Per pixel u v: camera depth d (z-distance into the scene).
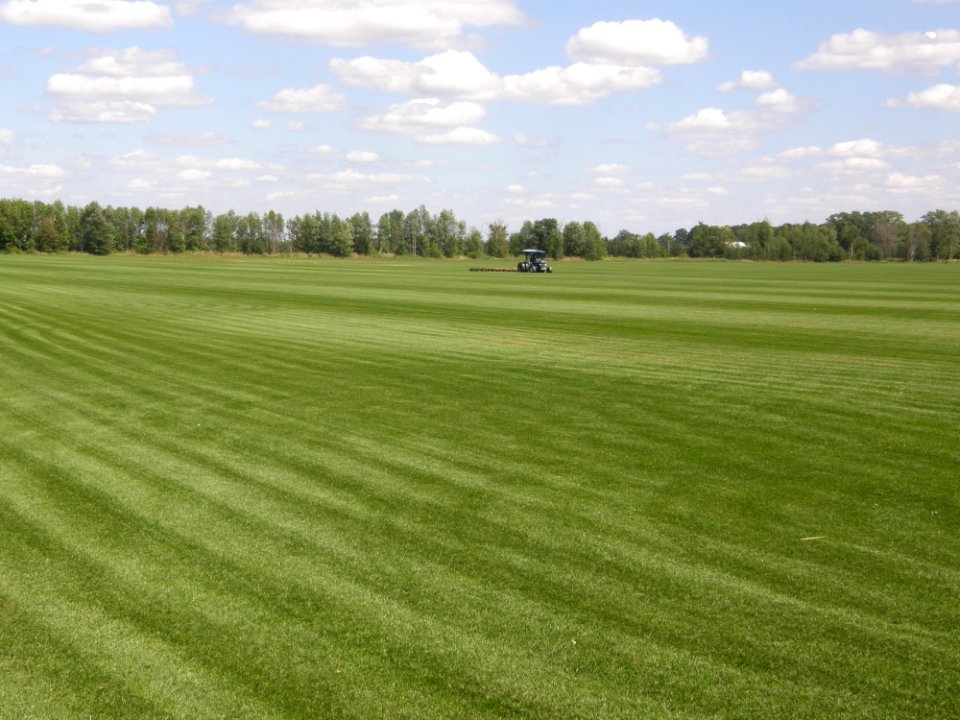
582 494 9.12
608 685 5.25
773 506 8.75
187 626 6.02
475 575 6.94
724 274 91.50
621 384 16.22
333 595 6.54
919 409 13.88
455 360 19.48
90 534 7.88
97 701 5.06
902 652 5.68
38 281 51.47
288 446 11.24
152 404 14.09
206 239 181.25
